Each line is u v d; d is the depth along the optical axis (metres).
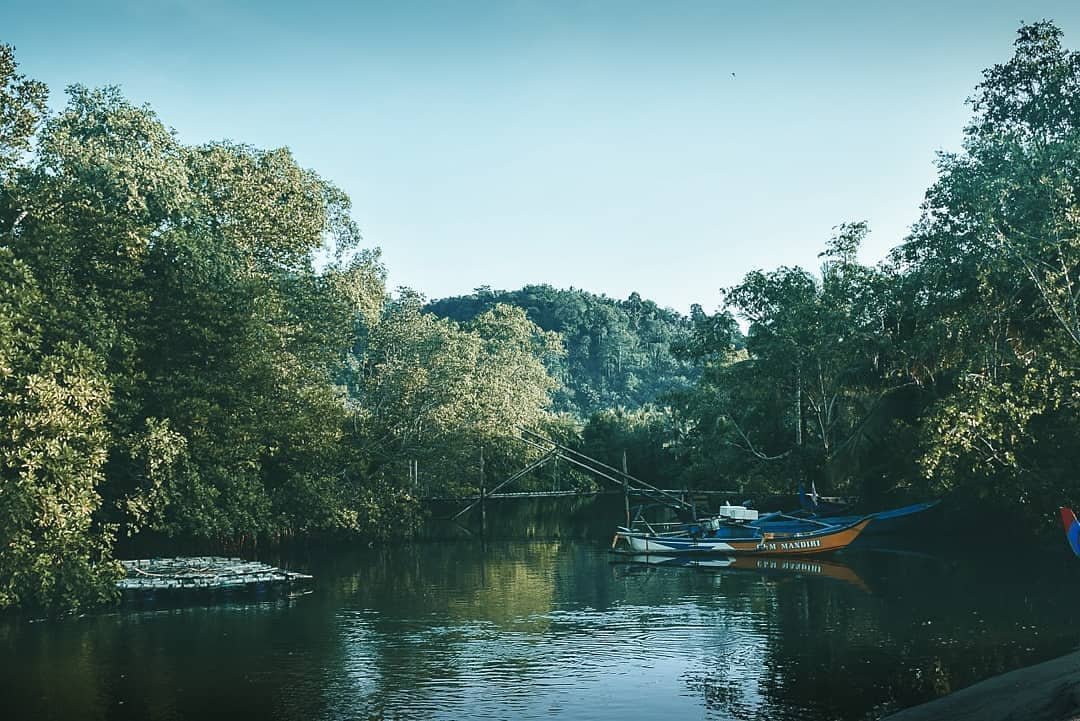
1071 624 20.84
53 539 22.73
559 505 73.88
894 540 40.91
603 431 86.31
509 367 86.75
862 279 46.91
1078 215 30.25
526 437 67.06
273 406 37.66
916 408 41.19
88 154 34.66
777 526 40.88
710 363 66.50
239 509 32.50
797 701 15.62
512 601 26.56
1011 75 38.28
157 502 29.42
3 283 24.06
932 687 16.12
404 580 31.33
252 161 45.25
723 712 15.13
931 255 40.38
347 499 41.91
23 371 23.73
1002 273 33.72
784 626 21.92
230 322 34.09
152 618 24.06
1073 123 36.66
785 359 50.66
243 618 24.03
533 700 16.00
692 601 26.08
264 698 16.31
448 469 51.31
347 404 57.72
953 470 34.19
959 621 21.62
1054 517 32.47
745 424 58.12
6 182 29.53
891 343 43.66
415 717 15.12
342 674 17.92
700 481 64.44
